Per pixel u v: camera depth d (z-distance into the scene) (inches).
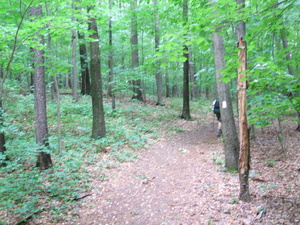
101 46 576.4
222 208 175.5
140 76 442.9
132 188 220.8
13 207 171.2
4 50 199.3
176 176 249.4
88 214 175.0
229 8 102.7
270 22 115.8
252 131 392.5
